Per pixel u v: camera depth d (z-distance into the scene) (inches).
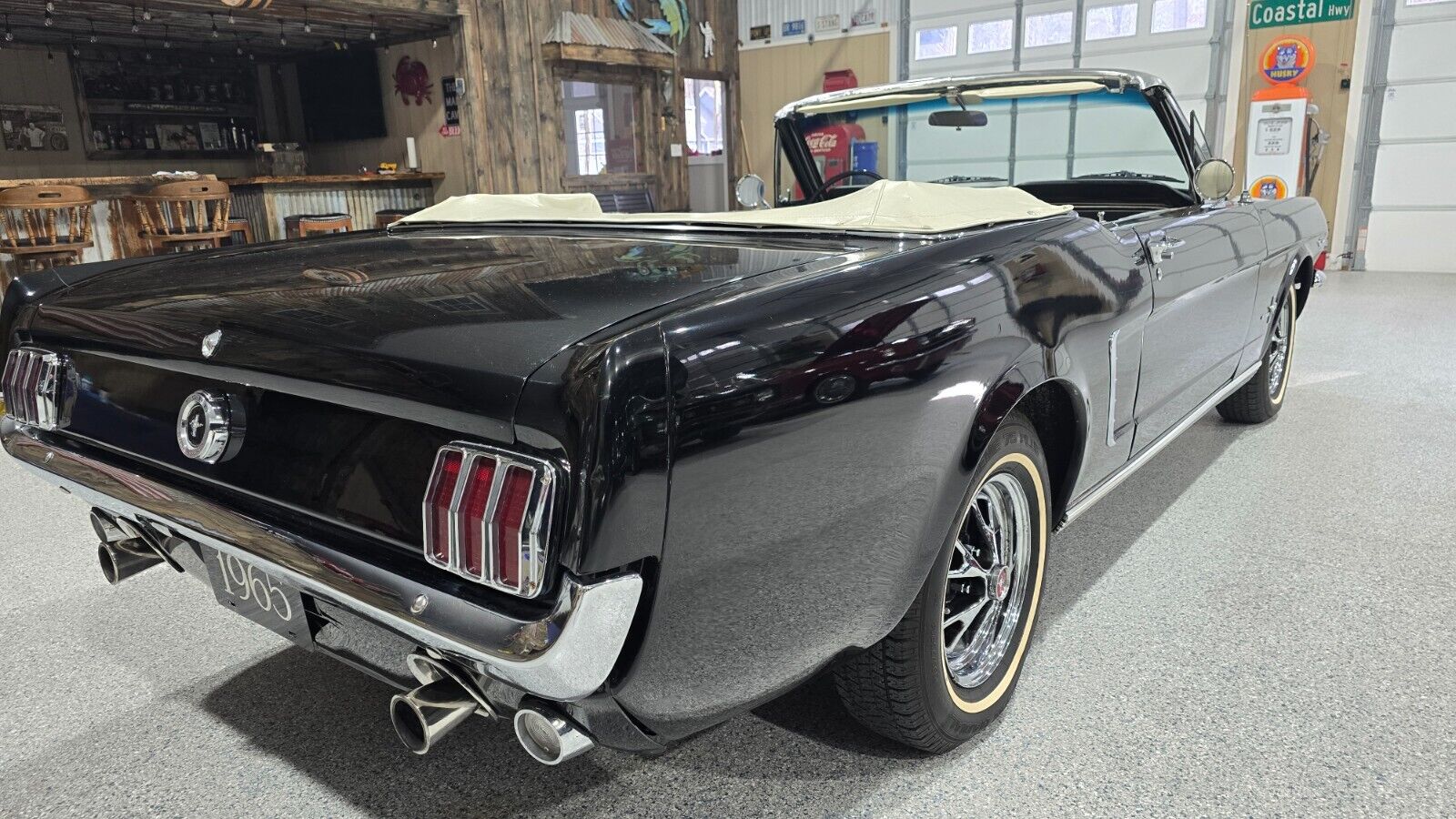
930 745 56.6
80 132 345.4
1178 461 117.7
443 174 334.3
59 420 56.5
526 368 36.0
